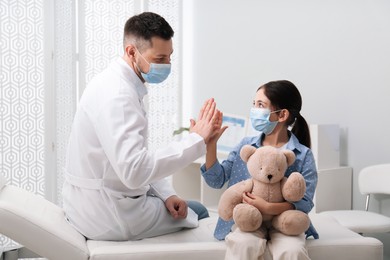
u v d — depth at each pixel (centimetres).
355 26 312
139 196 191
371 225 254
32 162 348
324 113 330
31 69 345
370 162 307
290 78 349
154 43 182
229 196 174
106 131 169
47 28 346
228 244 166
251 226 165
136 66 187
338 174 305
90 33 363
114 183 185
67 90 356
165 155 169
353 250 172
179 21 405
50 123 350
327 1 326
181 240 192
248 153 178
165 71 187
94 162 183
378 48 301
